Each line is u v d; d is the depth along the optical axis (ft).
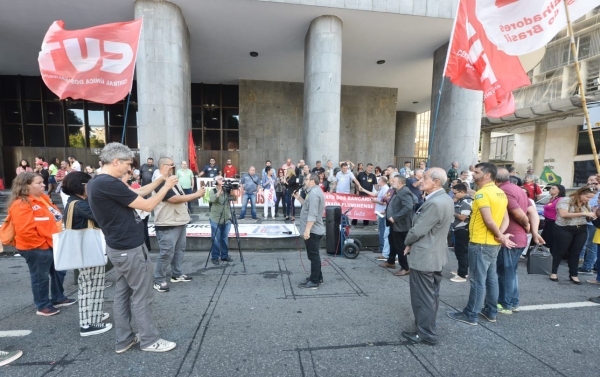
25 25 32.81
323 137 31.86
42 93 47.65
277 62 43.70
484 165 10.27
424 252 8.66
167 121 29.17
